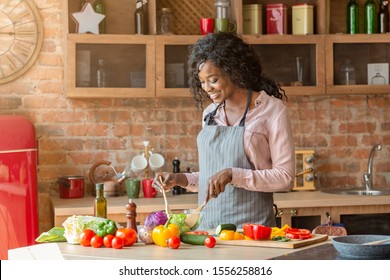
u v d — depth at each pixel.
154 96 5.71
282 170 3.69
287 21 6.09
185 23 6.17
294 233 3.33
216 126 3.89
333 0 6.30
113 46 5.65
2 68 5.80
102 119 6.01
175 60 5.74
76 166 5.97
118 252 3.12
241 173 3.62
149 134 6.09
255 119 3.81
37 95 5.89
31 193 5.24
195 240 3.25
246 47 3.88
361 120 6.34
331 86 5.91
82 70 5.61
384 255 2.87
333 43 5.91
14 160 5.18
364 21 6.08
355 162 6.34
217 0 5.90
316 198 5.52
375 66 5.97
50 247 3.32
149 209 5.25
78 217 3.40
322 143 6.30
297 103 6.27
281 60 5.87
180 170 6.11
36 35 5.84
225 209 3.80
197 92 4.05
